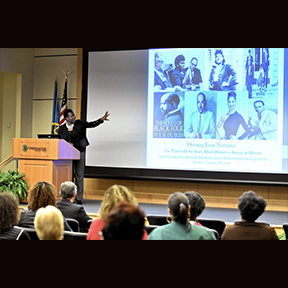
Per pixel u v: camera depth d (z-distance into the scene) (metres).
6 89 10.75
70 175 8.10
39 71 10.23
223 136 8.41
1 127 10.80
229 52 8.38
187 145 8.60
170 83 8.72
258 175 8.24
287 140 8.12
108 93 9.12
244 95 8.30
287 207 8.25
